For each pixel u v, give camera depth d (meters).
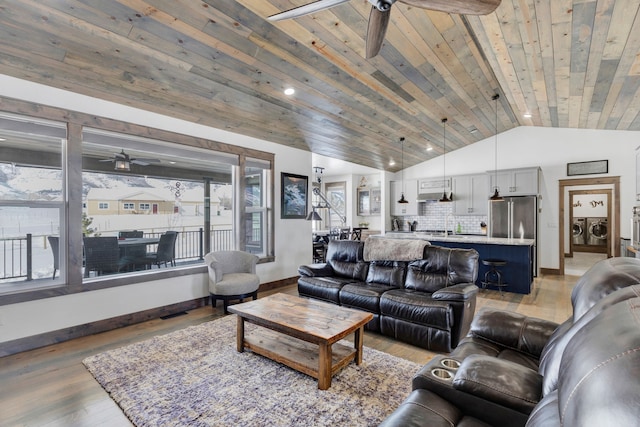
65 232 3.16
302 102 4.04
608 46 2.96
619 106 4.55
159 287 3.84
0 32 2.33
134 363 2.59
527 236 6.26
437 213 8.26
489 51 3.40
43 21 2.29
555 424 0.74
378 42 2.12
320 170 8.93
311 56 3.12
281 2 2.36
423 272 3.60
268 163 5.34
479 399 1.21
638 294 1.00
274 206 5.42
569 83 4.01
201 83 3.33
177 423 1.88
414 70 3.66
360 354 2.61
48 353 2.80
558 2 2.45
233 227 4.88
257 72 3.27
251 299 4.63
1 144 2.89
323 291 3.82
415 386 1.39
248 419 1.92
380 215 9.46
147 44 2.65
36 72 2.80
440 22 2.86
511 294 4.99
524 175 6.46
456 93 4.49
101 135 3.42
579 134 6.25
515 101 5.13
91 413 1.98
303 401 2.09
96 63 2.80
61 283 3.12
